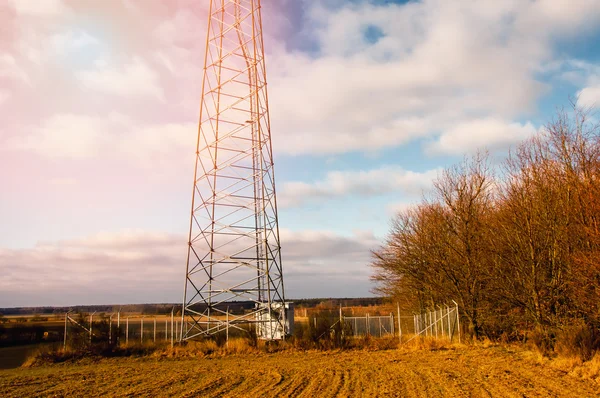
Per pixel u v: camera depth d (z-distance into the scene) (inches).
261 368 879.1
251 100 1333.7
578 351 792.3
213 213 1256.2
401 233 1589.6
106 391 684.1
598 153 960.9
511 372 737.0
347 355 1058.1
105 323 1253.7
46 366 1045.2
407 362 901.2
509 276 1129.4
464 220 1370.6
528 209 1081.4
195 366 943.7
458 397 562.6
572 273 936.9
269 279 1229.7
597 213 892.6
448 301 1432.1
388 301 2003.0
